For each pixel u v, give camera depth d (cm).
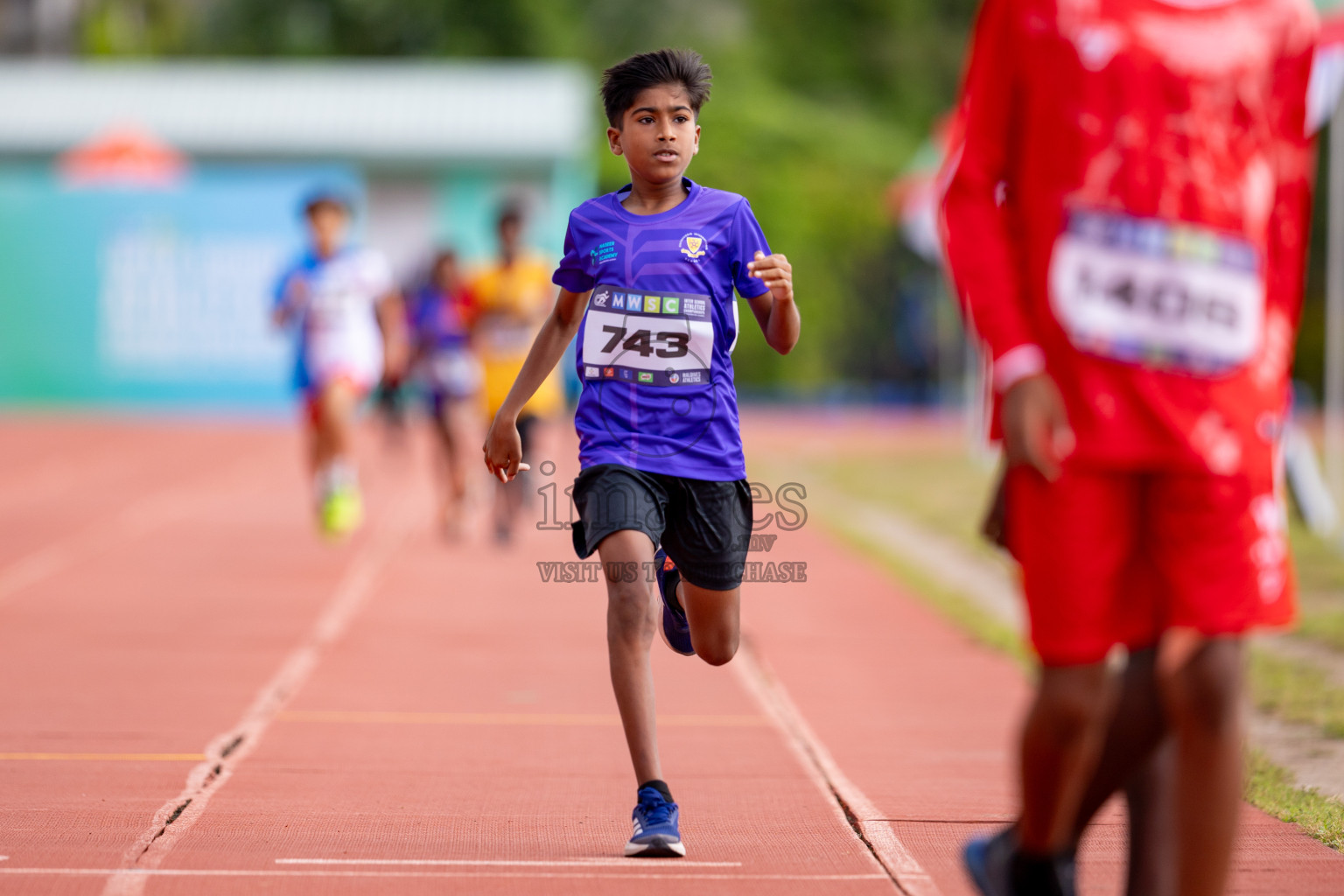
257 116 10538
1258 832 1530
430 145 10300
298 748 1906
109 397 9362
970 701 2267
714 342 1470
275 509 4906
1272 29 1031
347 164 10412
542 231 10356
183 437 7931
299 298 3766
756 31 15425
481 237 10456
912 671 2500
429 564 3741
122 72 11025
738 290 1498
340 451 3784
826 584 3503
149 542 4094
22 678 2355
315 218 3781
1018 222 1053
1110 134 1016
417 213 10456
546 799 1664
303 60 14562
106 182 9331
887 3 15488
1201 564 1007
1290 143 1048
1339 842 1487
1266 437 1022
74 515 4684
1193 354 1008
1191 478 1002
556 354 1558
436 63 14188
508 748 1919
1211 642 1023
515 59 14325
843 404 11900
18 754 1856
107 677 2367
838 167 11962
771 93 14112
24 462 6512
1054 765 1030
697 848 1473
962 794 1705
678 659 2588
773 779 1777
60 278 9325
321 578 3491
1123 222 1012
